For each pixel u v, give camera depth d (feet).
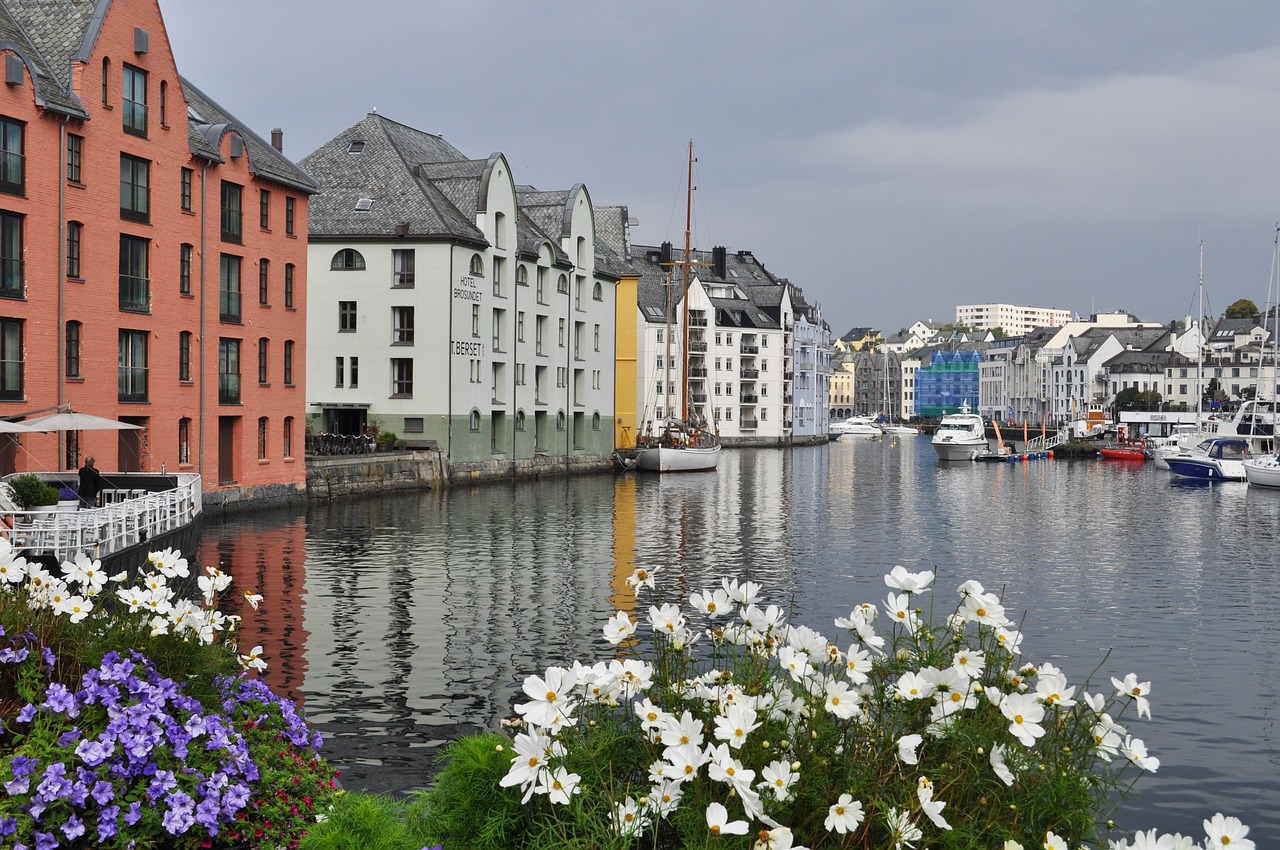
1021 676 26.84
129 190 138.82
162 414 144.77
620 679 26.20
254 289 165.48
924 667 26.40
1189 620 93.71
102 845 25.46
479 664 70.85
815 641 27.35
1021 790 24.38
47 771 24.71
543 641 78.02
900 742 23.63
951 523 175.22
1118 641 85.05
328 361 224.33
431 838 26.35
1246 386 573.33
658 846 24.49
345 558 117.19
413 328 221.66
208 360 154.30
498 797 25.63
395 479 204.23
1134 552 140.97
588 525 156.87
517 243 250.16
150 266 142.31
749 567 120.26
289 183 171.94
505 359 245.24
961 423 411.54
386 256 221.66
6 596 29.91
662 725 24.48
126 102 138.21
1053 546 146.51
